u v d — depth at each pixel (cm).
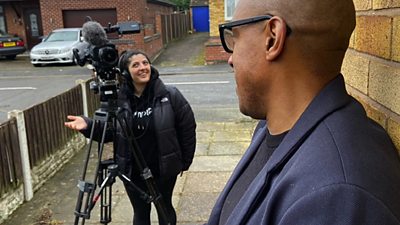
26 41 2180
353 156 67
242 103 88
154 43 1745
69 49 1567
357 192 62
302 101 79
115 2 1672
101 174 293
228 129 639
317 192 64
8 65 1666
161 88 288
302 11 75
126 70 282
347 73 129
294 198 67
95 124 285
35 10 2148
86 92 588
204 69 1392
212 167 471
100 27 275
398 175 69
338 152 67
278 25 77
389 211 62
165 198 303
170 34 2256
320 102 76
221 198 106
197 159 498
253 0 82
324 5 74
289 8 76
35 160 421
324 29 75
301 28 76
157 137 284
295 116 80
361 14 114
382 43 97
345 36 77
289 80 80
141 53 285
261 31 81
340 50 78
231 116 731
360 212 61
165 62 1608
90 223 348
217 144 559
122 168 287
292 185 69
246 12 83
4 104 973
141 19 1706
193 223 344
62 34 1652
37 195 408
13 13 2155
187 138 300
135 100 285
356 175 64
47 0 1714
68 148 511
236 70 87
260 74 82
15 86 1209
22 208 381
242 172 103
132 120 283
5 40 1770
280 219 69
